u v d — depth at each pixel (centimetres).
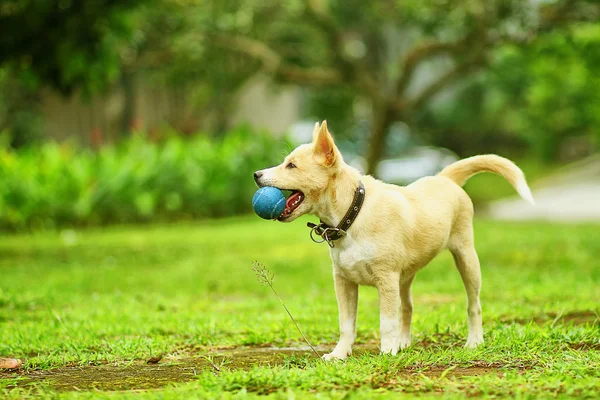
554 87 3466
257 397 498
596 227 1981
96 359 674
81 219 2141
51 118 2947
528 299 980
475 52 2409
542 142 4216
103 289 1160
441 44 2552
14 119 2822
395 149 4456
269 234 1917
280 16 2656
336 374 548
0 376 616
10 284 1166
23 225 2064
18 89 2791
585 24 2264
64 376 612
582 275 1183
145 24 2423
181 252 1606
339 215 639
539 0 2245
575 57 2402
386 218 643
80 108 2994
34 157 2234
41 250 1656
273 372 549
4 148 2203
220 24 2442
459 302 980
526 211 2759
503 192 3522
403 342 720
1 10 1399
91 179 2161
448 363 604
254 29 2622
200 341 760
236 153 2416
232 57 2828
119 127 3056
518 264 1366
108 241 1819
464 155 4569
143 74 3030
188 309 971
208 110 3256
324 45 2839
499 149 4691
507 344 657
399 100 2791
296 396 496
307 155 639
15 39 1415
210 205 2366
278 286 1187
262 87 3553
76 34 1396
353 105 3444
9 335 779
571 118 3797
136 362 670
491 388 517
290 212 641
